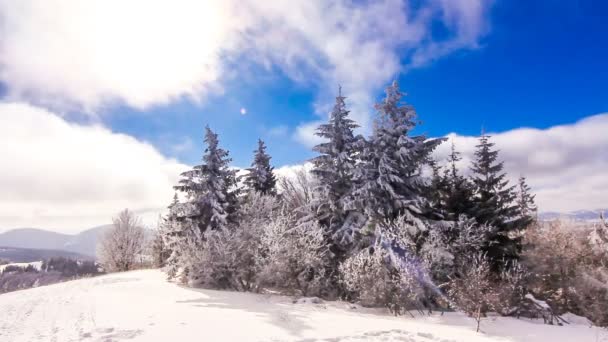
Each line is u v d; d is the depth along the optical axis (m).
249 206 22.80
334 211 19.23
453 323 11.91
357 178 18.67
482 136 22.19
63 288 18.70
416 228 16.45
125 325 8.96
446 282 14.98
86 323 9.33
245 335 8.12
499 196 21.48
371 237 16.84
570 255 23.03
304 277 16.86
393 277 13.99
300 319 10.24
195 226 22.22
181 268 21.84
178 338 7.73
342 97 20.66
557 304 18.42
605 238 24.50
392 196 17.50
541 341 9.92
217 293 16.41
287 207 21.41
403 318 12.54
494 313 14.26
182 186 23.08
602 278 18.16
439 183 21.23
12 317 10.48
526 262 20.41
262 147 33.62
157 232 38.00
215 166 23.80
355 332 8.79
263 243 17.86
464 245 16.72
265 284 18.03
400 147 18.38
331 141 20.22
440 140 18.59
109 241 41.78
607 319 15.14
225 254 18.84
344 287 16.45
